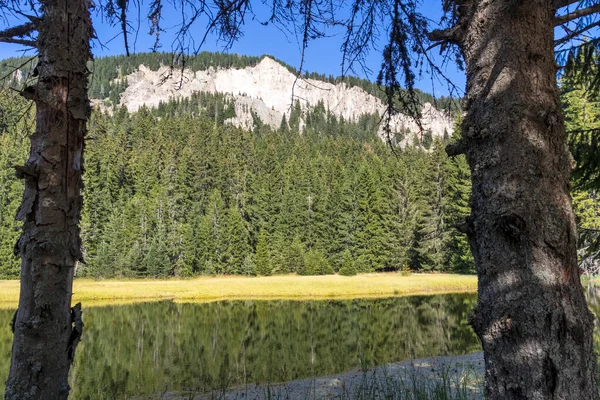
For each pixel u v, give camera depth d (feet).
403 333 48.47
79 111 7.94
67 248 7.60
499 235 6.07
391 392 21.68
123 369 33.94
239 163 224.53
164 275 149.07
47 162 7.51
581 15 7.04
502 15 6.61
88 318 63.98
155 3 8.86
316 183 187.83
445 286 110.01
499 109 6.34
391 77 10.23
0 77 10.61
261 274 155.02
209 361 36.47
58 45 7.79
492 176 6.25
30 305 7.27
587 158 13.24
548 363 5.46
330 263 165.37
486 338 6.05
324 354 38.63
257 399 25.16
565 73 12.55
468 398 19.83
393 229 153.17
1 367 32.14
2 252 130.62
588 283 77.30
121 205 181.37
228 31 9.57
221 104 585.22
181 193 190.70
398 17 9.48
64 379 7.46
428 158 144.56
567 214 6.04
